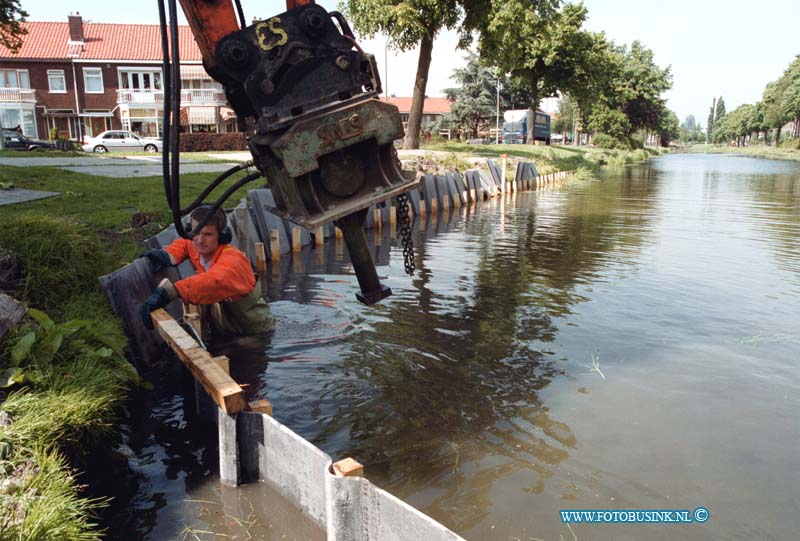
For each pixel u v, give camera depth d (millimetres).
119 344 4609
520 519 3354
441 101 87375
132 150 33125
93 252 5695
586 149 64562
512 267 9805
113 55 42531
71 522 2791
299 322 6527
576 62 42250
